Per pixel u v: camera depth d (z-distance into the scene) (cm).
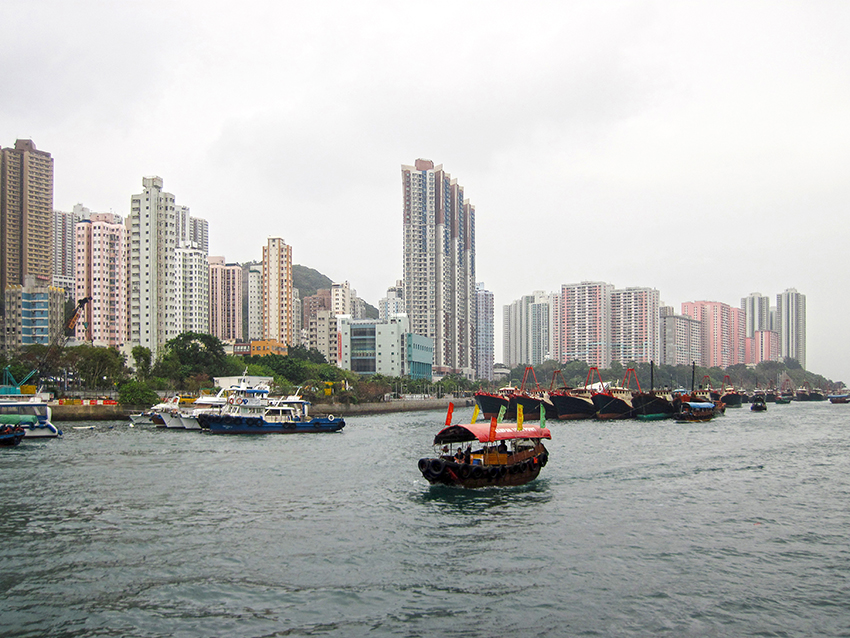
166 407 11925
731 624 3019
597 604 3225
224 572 3606
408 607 3177
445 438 6103
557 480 6275
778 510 5100
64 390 16162
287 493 5588
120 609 3142
